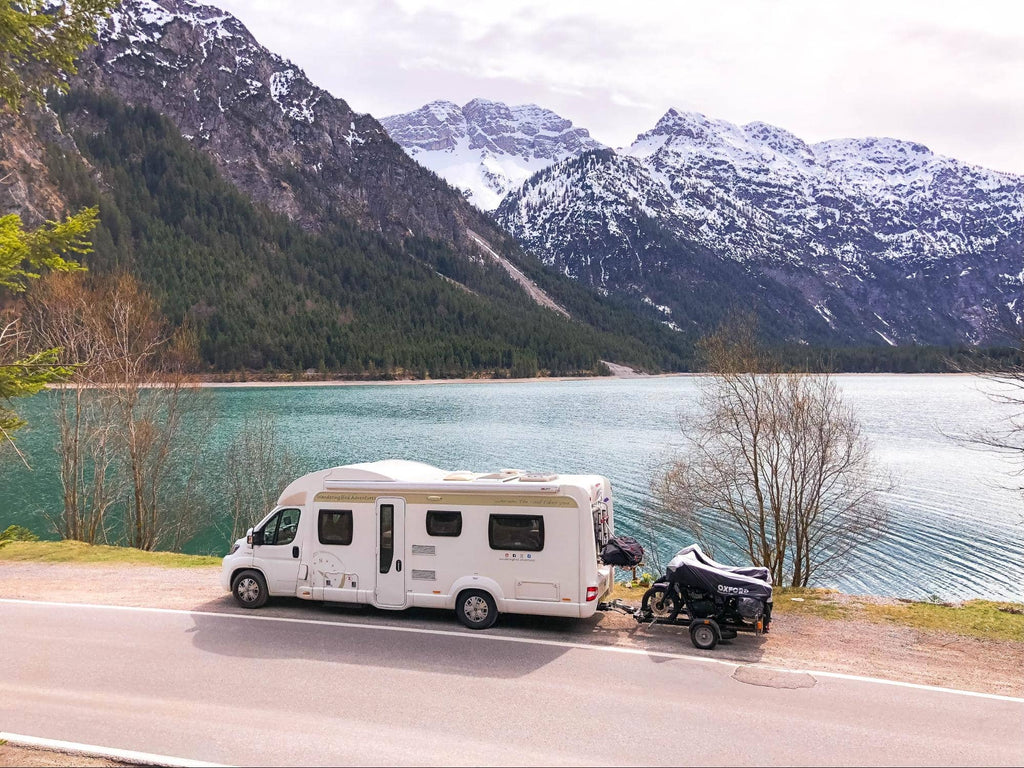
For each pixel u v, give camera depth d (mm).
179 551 37125
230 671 11148
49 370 9852
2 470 48094
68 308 31625
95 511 35094
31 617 14359
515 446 66875
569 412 108312
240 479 44438
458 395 153500
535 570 12820
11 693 10414
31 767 8172
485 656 11734
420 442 69938
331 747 8602
